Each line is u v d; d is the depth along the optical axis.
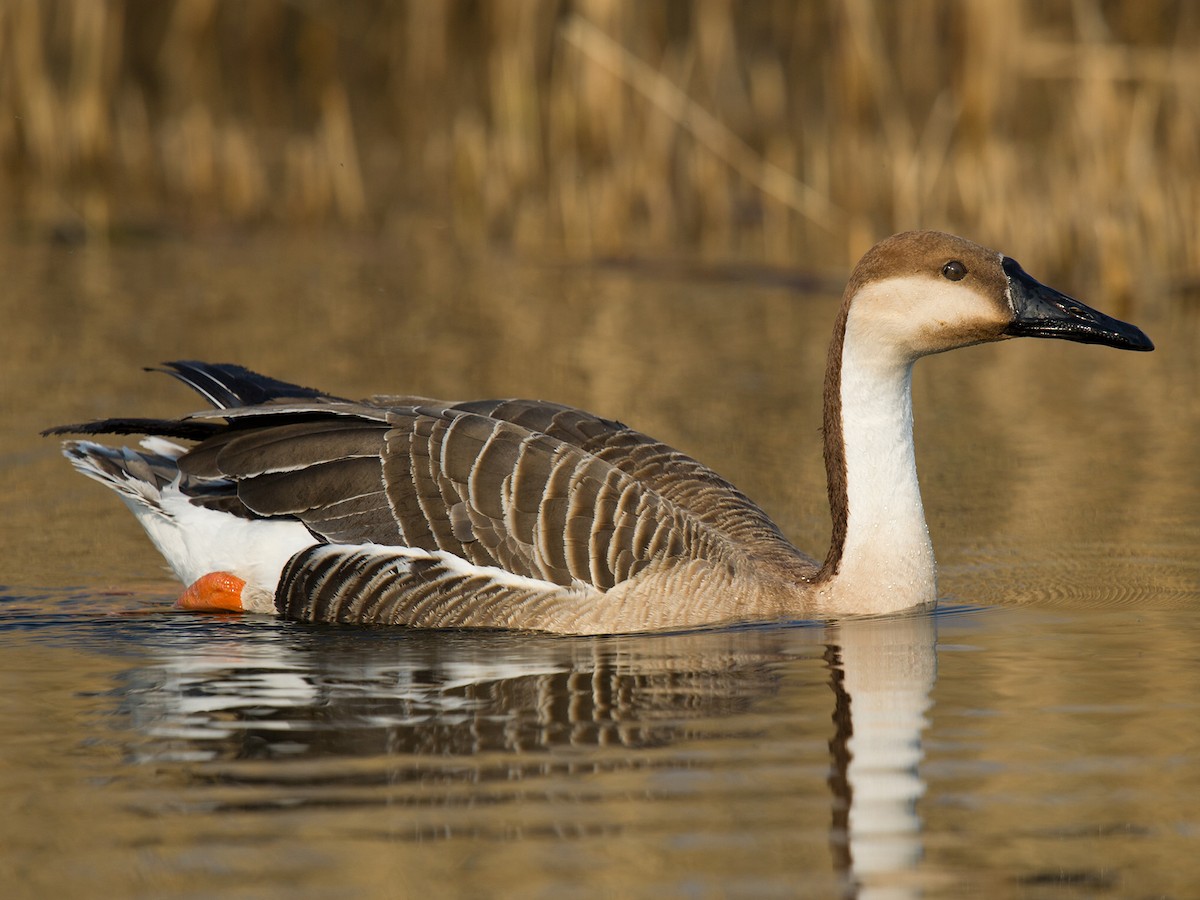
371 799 8.27
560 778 8.57
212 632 11.88
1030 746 9.08
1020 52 27.95
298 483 12.44
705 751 9.00
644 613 11.83
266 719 9.61
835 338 12.41
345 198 30.05
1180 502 15.04
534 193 30.14
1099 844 7.77
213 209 30.67
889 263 12.18
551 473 12.16
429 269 26.44
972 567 13.38
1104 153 26.42
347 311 23.06
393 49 36.41
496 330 22.09
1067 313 11.91
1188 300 24.45
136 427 12.84
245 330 21.59
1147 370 20.92
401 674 10.62
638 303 24.25
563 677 10.52
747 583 12.11
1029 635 11.48
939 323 12.02
